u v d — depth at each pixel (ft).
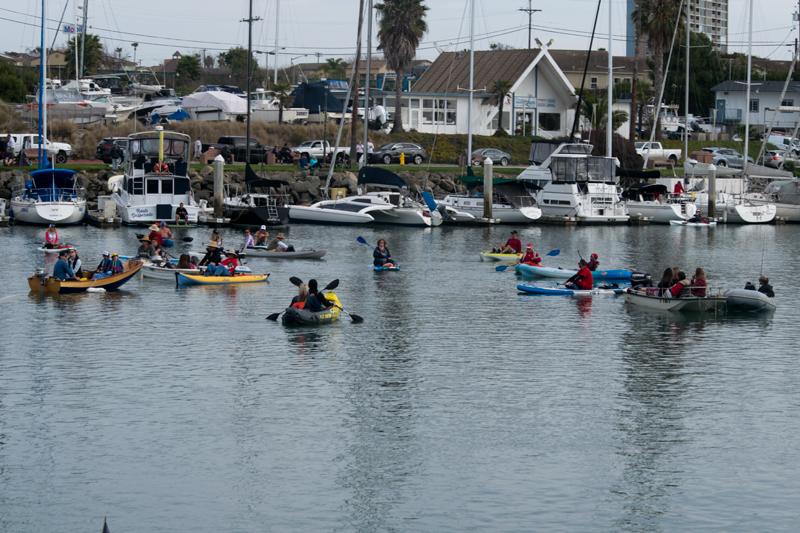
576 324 171.53
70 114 441.27
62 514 94.73
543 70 507.30
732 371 141.28
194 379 135.64
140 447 110.52
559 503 96.94
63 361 144.25
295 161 411.75
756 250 281.95
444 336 161.79
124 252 251.80
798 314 181.68
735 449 110.52
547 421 119.34
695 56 654.53
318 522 93.25
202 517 94.12
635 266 247.29
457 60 526.16
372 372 139.64
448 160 456.04
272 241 252.01
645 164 423.64
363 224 330.95
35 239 277.44
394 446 111.04
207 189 360.28
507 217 342.23
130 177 310.86
